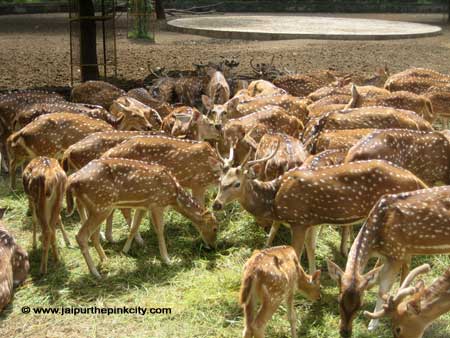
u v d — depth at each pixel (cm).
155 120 798
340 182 568
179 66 1298
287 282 506
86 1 1055
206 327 536
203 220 619
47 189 579
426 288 496
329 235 646
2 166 782
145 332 532
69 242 629
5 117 774
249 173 584
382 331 530
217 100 922
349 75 993
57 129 693
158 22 2122
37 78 1173
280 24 2092
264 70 1073
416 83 895
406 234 530
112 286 580
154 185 598
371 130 673
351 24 2139
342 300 497
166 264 608
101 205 587
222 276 590
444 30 2048
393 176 568
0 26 1989
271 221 623
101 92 866
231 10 2714
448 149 636
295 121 752
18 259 579
